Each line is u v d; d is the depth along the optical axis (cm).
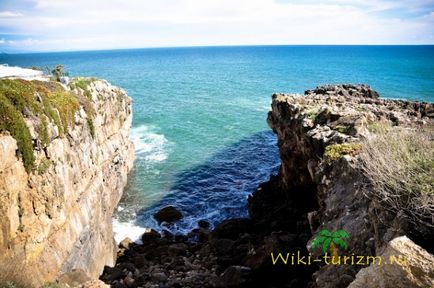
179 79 11650
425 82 8875
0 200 1239
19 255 1314
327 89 3741
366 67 13912
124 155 3409
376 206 876
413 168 855
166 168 3812
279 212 2428
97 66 18000
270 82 10362
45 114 1677
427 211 750
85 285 1403
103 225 2281
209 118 5988
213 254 2106
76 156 2003
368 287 633
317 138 1811
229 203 3058
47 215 1549
